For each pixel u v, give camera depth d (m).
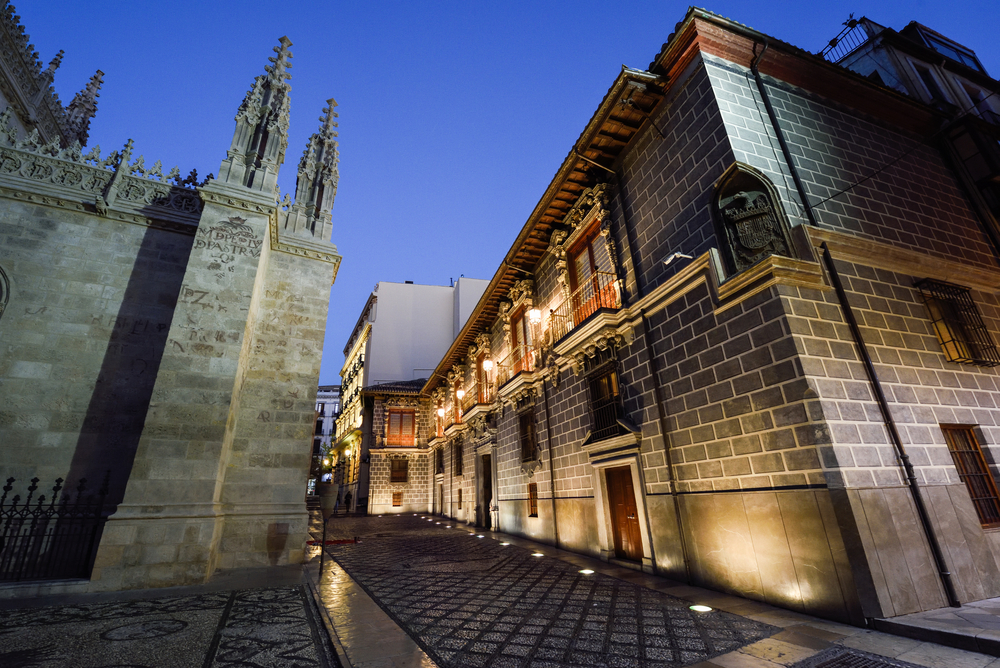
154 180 10.12
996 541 5.55
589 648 4.12
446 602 5.89
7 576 6.63
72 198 9.23
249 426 9.42
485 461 18.78
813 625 4.68
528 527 13.27
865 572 4.61
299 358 10.43
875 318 6.24
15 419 7.80
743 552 6.01
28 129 14.78
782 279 5.86
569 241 11.41
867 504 4.95
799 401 5.46
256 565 8.52
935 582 4.92
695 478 6.98
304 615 5.27
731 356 6.50
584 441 10.06
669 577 7.28
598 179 10.18
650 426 8.06
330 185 12.55
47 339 8.38
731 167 6.77
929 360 6.40
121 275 9.26
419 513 27.56
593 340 9.56
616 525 9.20
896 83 10.36
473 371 19.53
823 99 8.34
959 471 5.91
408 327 36.38
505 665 3.72
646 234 8.75
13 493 7.49
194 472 7.62
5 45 13.41
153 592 6.42
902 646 3.96
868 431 5.41
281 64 11.60
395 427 29.52
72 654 3.93
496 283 15.17
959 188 9.20
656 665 3.71
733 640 4.30
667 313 7.93
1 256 8.46
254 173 10.18
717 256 6.87
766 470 5.81
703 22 7.69
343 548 11.72
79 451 8.09
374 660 3.80
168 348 8.08
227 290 8.90
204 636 4.46
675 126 8.21
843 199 7.25
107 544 6.68
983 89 11.50
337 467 43.28
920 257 7.06
